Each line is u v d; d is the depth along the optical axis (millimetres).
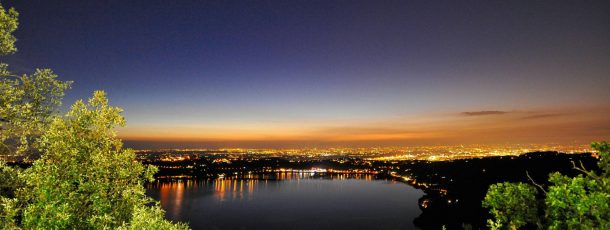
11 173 9234
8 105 9242
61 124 9203
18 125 9680
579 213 6465
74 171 8953
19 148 9469
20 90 9922
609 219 6137
